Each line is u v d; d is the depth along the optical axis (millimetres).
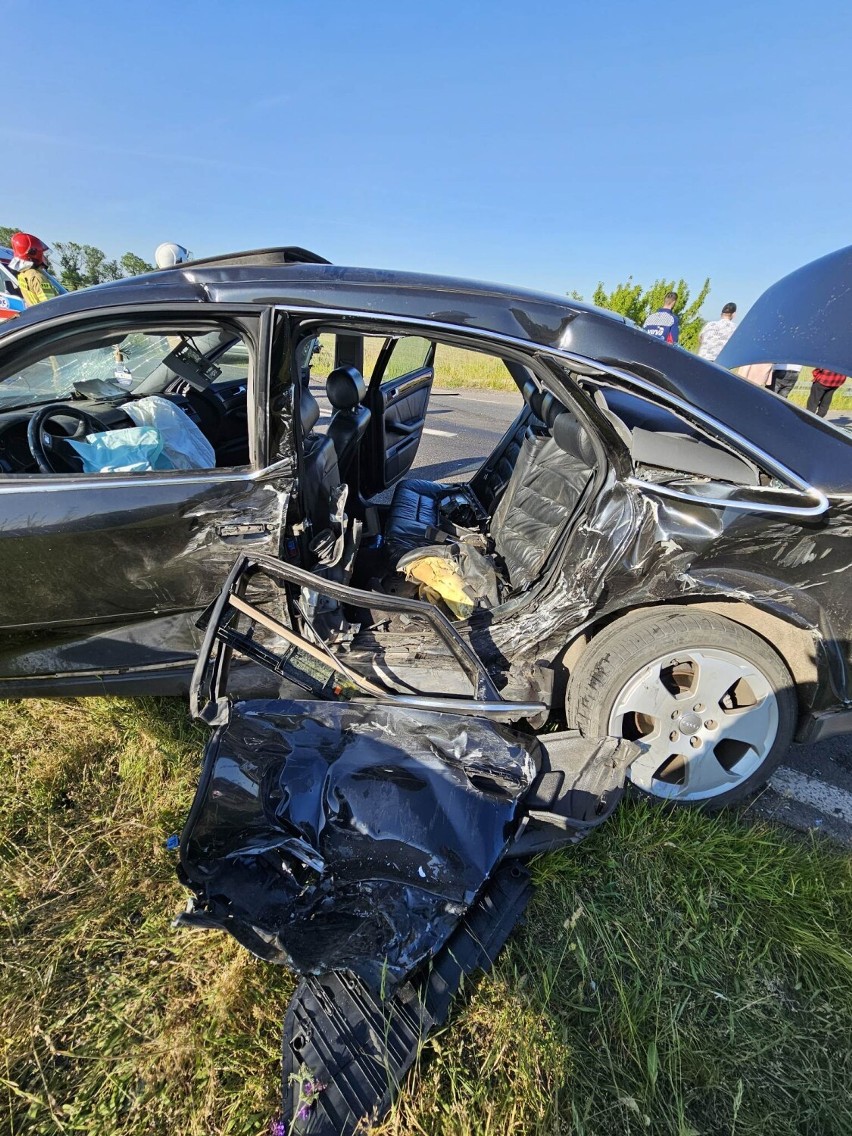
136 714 2070
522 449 2439
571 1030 1278
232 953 1392
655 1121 1138
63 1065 1198
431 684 1748
